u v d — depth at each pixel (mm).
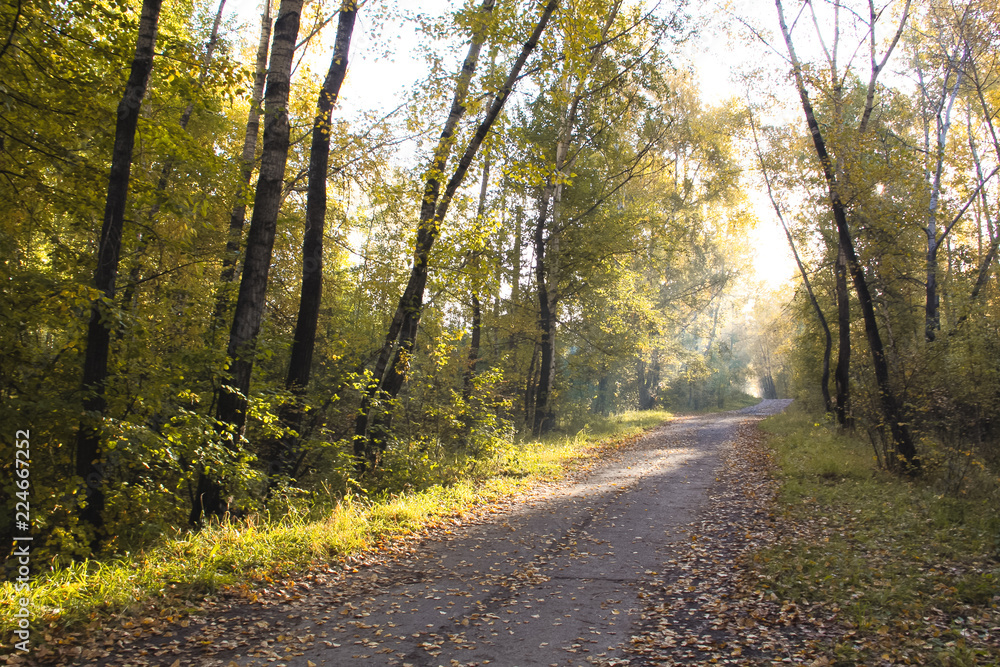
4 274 7777
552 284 22047
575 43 10758
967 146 17328
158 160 10492
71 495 7109
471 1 11328
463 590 6195
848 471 12773
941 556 6789
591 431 24703
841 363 19047
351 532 7633
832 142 14164
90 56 8094
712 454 18484
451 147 11922
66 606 4969
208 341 10383
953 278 19375
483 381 14109
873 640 4594
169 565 6086
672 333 39000
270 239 8992
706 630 5105
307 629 5086
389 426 12969
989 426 14914
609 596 6055
